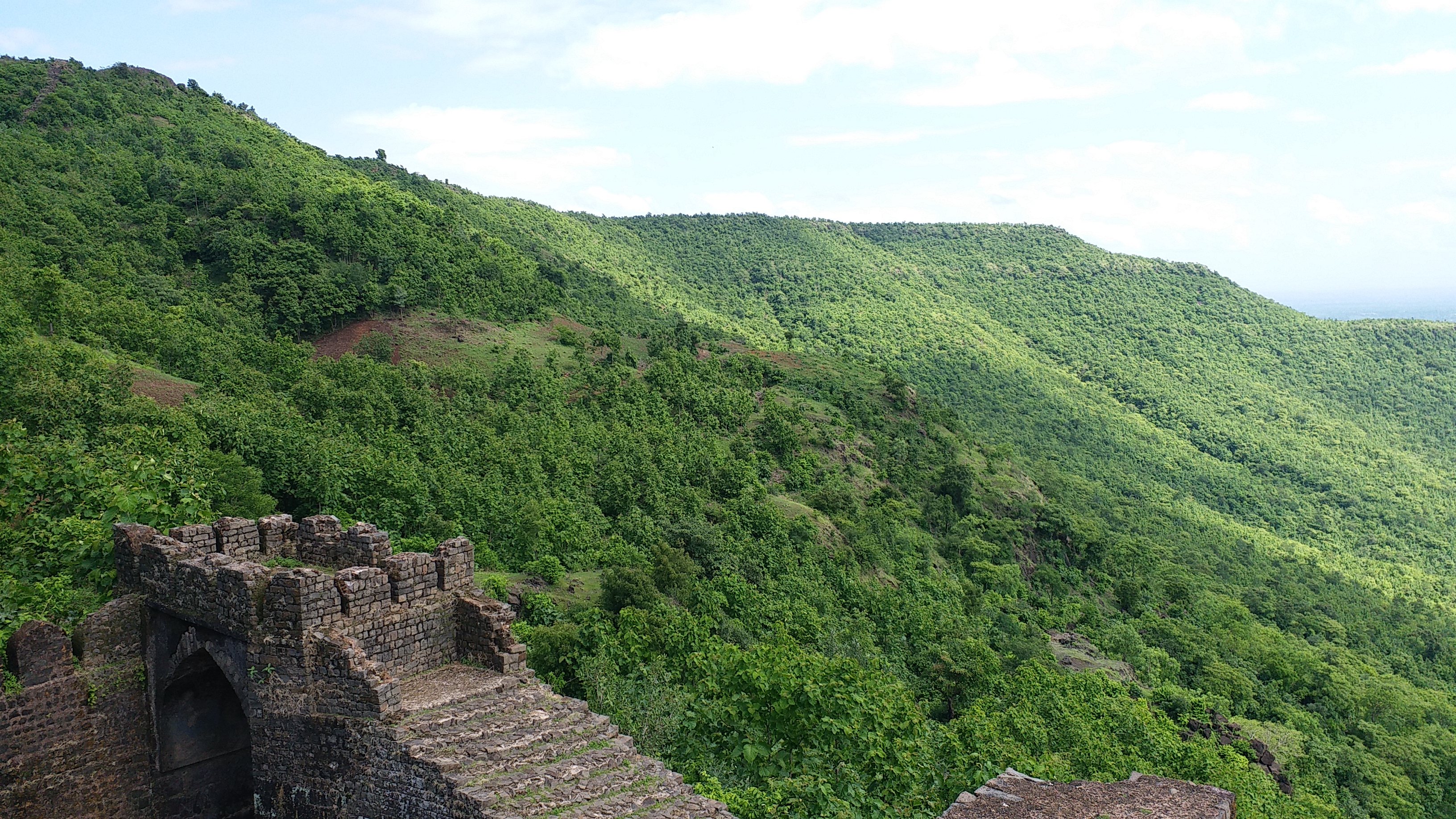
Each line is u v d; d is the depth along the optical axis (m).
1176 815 22.08
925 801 30.47
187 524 26.14
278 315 121.81
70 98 165.00
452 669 22.34
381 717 19.20
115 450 45.62
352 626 20.44
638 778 18.92
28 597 24.06
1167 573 136.25
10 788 19.95
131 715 21.78
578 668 41.28
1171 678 94.06
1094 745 46.12
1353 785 77.00
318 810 19.69
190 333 94.50
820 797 26.70
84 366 65.50
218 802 22.92
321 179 169.12
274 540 24.22
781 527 87.44
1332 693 99.44
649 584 57.44
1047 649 87.62
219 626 20.67
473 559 23.66
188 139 166.62
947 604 92.69
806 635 63.50
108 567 24.36
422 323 130.62
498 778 17.94
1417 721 96.88
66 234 115.25
